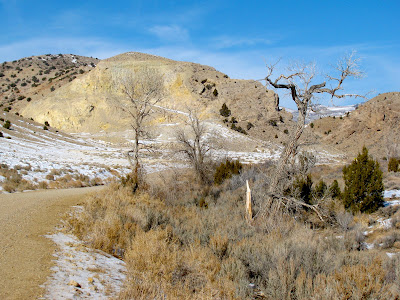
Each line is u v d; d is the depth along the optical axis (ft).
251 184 61.98
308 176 48.34
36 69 555.28
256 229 35.24
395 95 317.01
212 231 31.86
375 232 33.99
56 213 33.27
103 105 312.50
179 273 18.51
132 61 372.99
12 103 392.06
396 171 87.51
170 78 344.49
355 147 242.58
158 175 88.22
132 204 42.32
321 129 310.45
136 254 19.79
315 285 17.06
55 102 332.80
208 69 404.36
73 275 16.83
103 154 161.99
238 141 219.20
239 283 18.78
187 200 56.80
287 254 22.02
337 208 42.09
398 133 233.14
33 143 163.53
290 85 39.88
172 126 227.20
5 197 42.57
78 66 587.27
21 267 16.89
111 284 16.70
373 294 15.08
